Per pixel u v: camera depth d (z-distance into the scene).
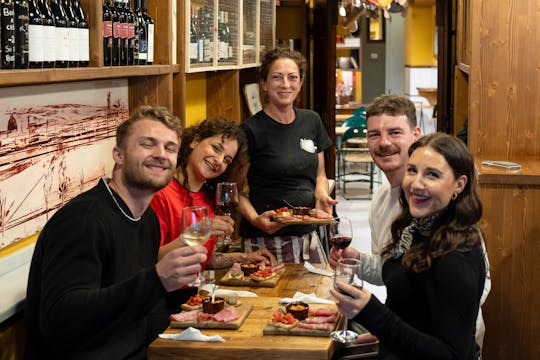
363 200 10.72
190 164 3.39
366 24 20.59
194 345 2.59
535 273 4.00
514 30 4.36
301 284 3.41
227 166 3.52
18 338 2.87
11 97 2.79
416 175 2.45
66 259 2.31
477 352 2.66
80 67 2.92
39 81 2.55
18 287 2.69
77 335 2.26
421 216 2.44
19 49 2.52
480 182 3.97
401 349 2.33
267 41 6.19
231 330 2.75
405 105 3.17
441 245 2.35
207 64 4.61
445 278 2.29
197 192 3.45
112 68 3.14
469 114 4.45
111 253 2.45
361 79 20.39
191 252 2.27
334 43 7.73
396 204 3.24
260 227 3.93
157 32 3.87
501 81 4.39
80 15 2.97
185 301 3.28
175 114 4.15
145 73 3.52
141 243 2.65
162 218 3.22
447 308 2.29
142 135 2.51
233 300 2.98
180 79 4.12
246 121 4.17
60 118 3.17
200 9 4.42
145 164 2.51
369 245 8.11
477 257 2.37
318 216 3.81
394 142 3.14
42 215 3.05
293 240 4.11
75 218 2.37
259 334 2.70
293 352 2.55
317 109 8.03
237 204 3.42
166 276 2.25
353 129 11.02
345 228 3.45
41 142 3.02
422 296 2.39
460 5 6.15
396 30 20.52
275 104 4.12
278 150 4.12
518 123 4.41
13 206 2.83
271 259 3.68
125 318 2.27
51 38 2.72
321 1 7.82
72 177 3.30
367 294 2.38
